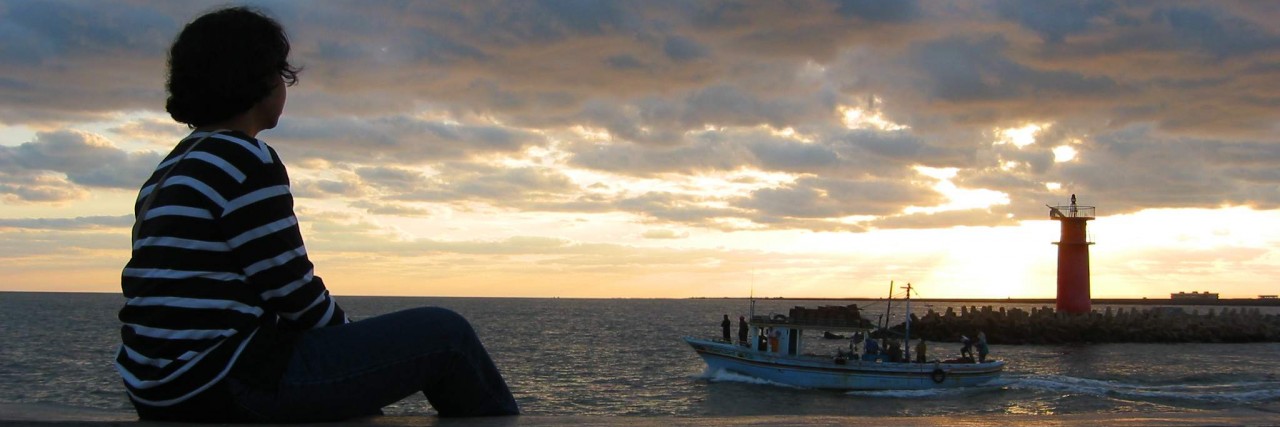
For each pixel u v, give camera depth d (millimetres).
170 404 3238
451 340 3760
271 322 3492
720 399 36219
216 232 3197
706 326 118312
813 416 4016
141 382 3201
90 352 56469
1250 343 72625
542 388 41156
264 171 3295
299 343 3508
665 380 43812
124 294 3324
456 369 3811
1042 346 68812
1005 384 39375
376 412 3871
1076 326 71562
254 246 3244
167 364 3172
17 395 35719
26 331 79188
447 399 3895
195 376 3205
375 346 3588
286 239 3324
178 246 3148
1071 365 51906
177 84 3490
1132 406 33531
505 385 4012
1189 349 65500
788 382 39281
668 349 68688
